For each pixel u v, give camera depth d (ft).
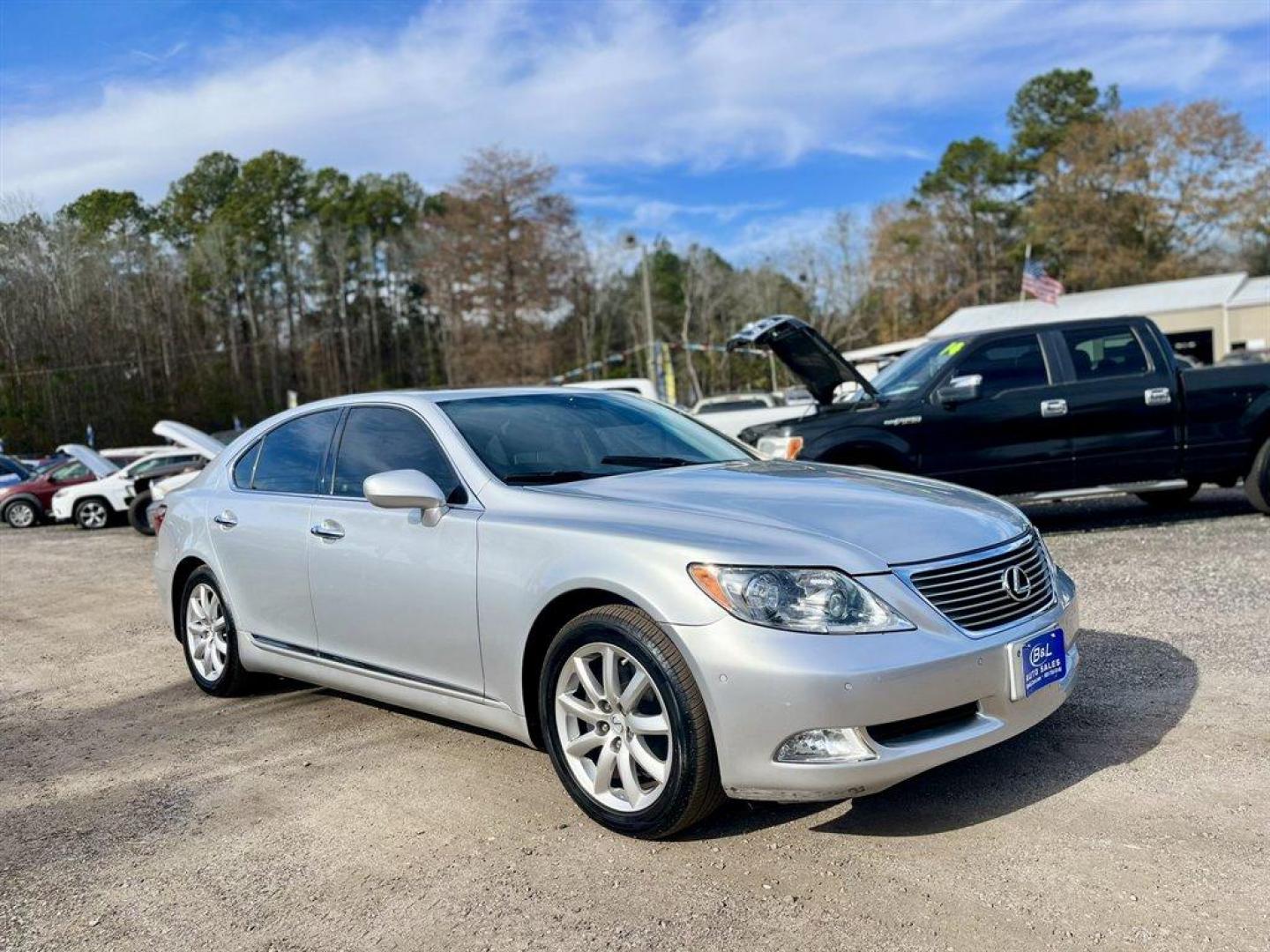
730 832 11.18
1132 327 28.58
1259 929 8.58
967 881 9.74
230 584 16.96
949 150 216.95
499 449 13.84
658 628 10.62
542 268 204.33
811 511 11.51
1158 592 20.71
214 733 16.29
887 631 10.16
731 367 200.54
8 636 26.94
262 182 271.90
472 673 12.82
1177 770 11.91
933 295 213.25
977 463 28.35
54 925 10.21
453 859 11.03
